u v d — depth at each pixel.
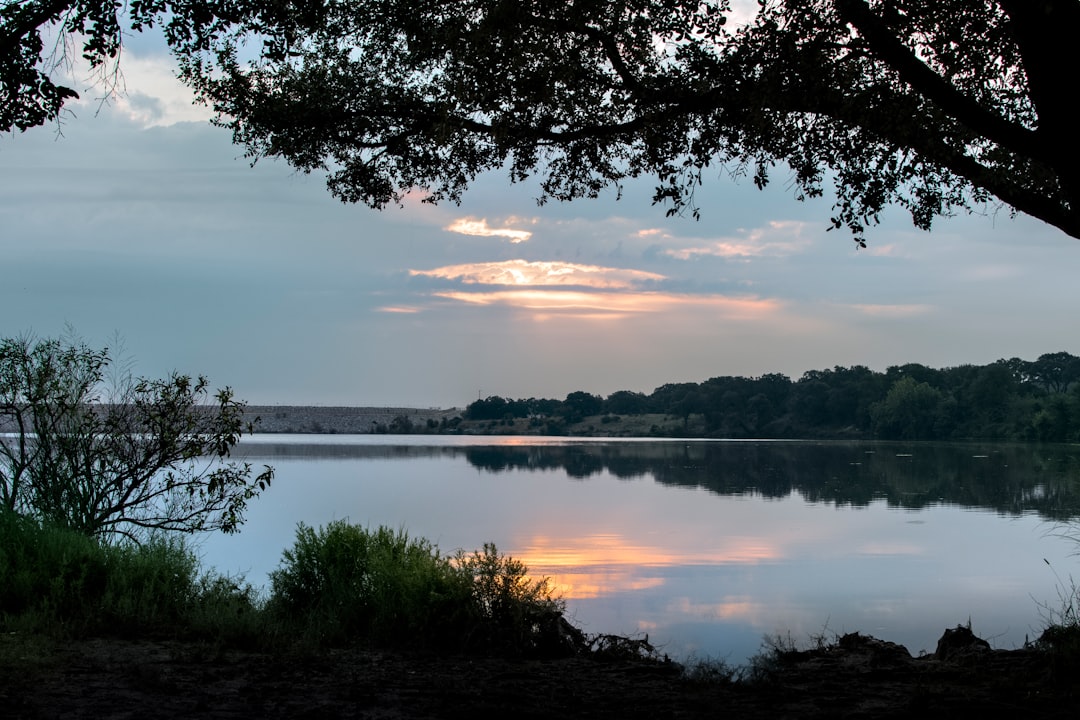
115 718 5.40
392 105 10.92
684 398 166.12
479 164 11.36
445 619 8.69
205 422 11.57
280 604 9.35
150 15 8.58
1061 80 6.57
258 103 10.93
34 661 6.73
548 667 8.06
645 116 9.32
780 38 8.35
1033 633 13.81
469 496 40.16
